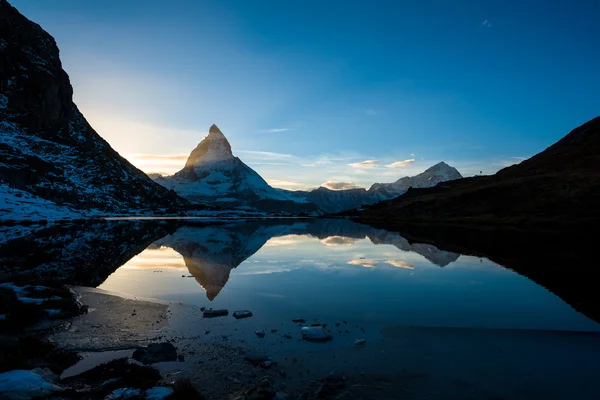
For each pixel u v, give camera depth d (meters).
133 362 9.56
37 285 17.14
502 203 110.06
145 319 13.36
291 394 8.01
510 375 8.96
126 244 43.28
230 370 9.17
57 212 99.12
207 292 18.02
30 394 7.09
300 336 11.70
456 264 27.61
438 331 12.23
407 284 20.27
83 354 10.19
